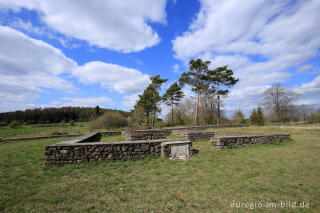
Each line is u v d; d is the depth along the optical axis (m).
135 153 5.90
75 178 4.21
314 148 8.09
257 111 26.98
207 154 6.71
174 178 4.18
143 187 3.66
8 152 7.67
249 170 4.74
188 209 2.80
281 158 6.12
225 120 38.56
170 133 15.67
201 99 34.75
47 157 5.20
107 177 4.26
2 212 2.71
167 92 35.47
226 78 28.98
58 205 2.93
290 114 37.38
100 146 5.59
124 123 29.44
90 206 2.89
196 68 27.92
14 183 3.89
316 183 3.79
